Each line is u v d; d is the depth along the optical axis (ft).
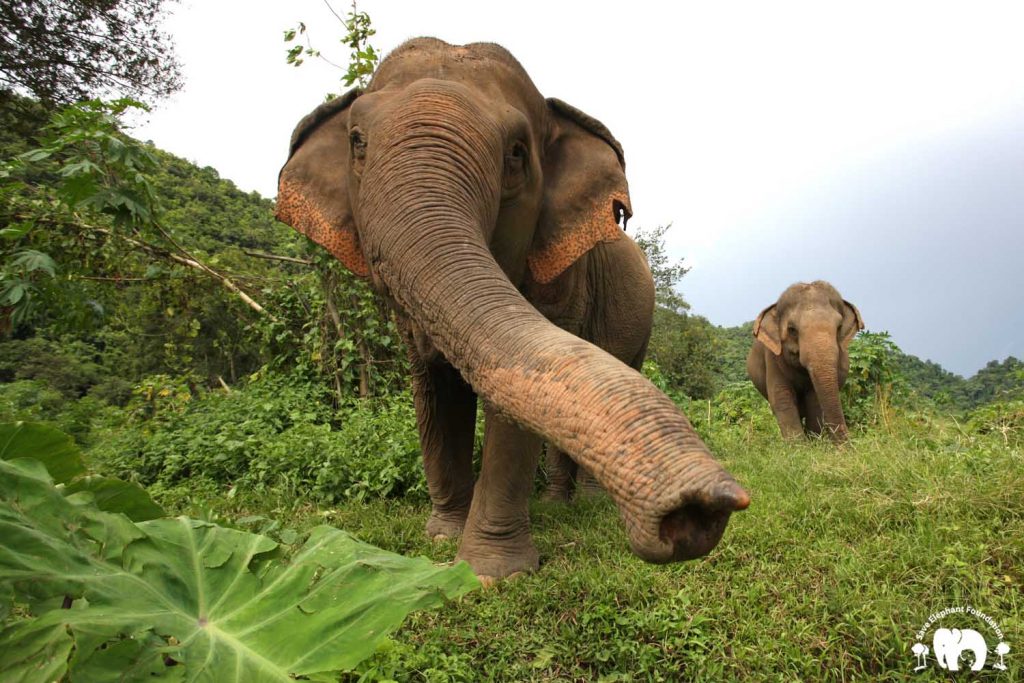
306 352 31.83
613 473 5.90
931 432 21.89
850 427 34.35
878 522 13.70
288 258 33.45
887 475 15.58
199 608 6.66
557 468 20.07
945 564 11.25
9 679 5.30
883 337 39.91
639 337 19.01
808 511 14.60
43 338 88.22
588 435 6.14
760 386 40.78
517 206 12.01
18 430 8.13
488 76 11.96
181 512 17.10
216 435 21.75
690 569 12.05
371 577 6.91
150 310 37.70
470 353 7.80
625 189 13.12
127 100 21.54
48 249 26.78
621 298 18.08
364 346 30.78
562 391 6.49
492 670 9.44
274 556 7.38
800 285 35.37
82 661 5.42
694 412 37.86
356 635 6.28
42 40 42.14
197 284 35.88
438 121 10.21
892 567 11.62
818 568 12.03
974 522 12.93
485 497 13.17
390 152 10.09
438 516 16.20
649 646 9.61
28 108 45.27
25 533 6.08
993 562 11.71
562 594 11.50
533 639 10.09
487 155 10.46
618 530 14.66
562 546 14.10
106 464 21.53
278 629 6.45
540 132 13.01
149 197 22.16
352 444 20.15
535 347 7.07
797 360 33.86
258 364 72.64
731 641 9.85
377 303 30.37
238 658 6.15
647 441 5.85
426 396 15.84
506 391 7.07
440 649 9.77
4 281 21.86
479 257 8.94
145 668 5.71
